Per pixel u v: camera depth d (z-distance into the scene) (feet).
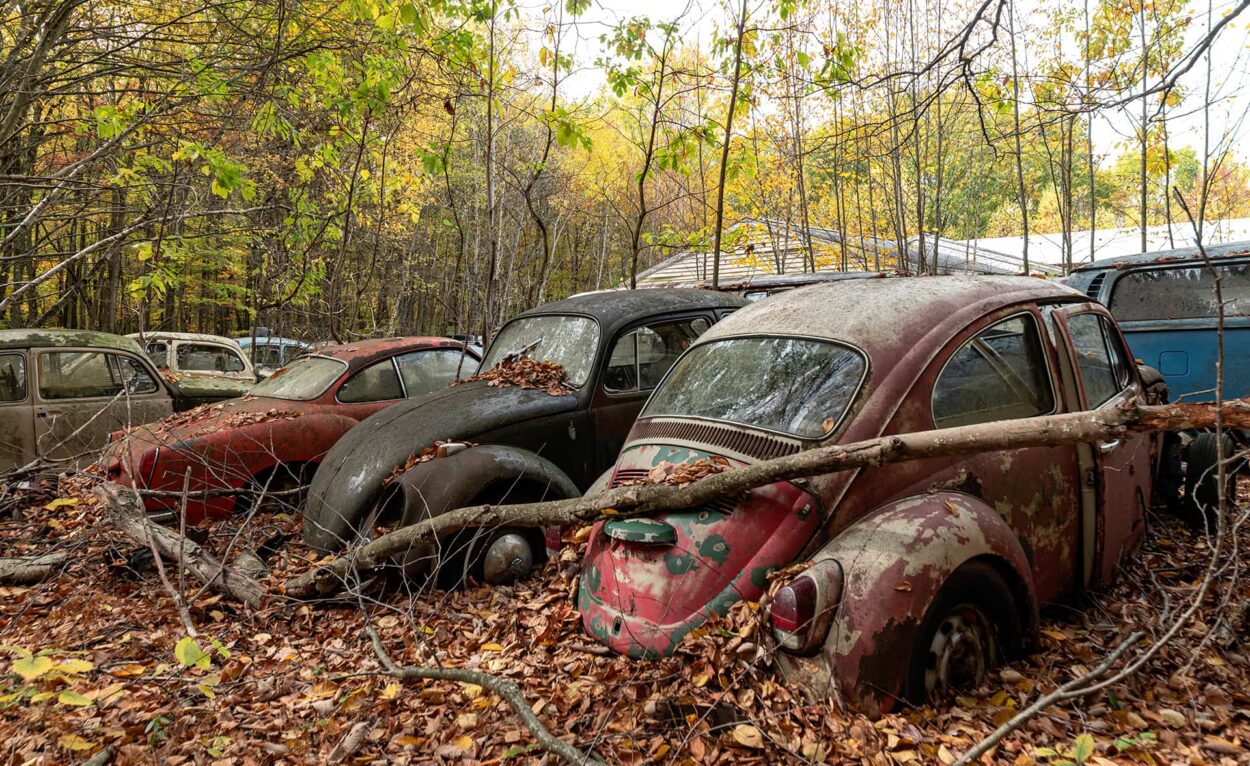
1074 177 56.95
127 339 28.27
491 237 29.91
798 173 41.60
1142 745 8.45
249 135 32.78
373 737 9.48
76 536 17.30
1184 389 24.25
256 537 18.01
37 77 22.97
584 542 12.91
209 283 61.46
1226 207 50.34
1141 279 25.59
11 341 24.68
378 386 22.41
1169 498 16.63
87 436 25.64
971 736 8.64
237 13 26.32
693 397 12.50
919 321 11.57
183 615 12.10
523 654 11.49
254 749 9.21
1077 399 12.52
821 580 9.00
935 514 9.64
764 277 29.58
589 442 17.49
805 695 8.82
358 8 24.40
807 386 11.23
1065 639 11.22
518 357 19.03
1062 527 11.78
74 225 31.63
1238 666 10.42
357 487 15.49
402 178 37.68
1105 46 32.37
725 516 10.18
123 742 9.24
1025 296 12.69
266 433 19.99
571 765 8.06
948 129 41.27
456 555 14.78
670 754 8.55
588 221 86.33
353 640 13.00
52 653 10.31
